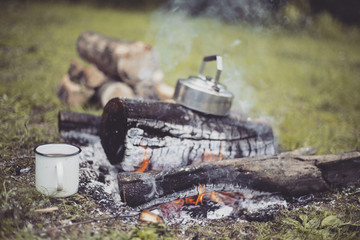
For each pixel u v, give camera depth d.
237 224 0.75
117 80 1.25
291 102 1.76
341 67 2.88
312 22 4.46
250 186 0.78
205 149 0.82
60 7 4.44
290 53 3.33
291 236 0.71
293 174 0.80
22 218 0.67
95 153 0.89
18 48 2.14
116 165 0.81
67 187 0.71
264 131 0.89
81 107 1.23
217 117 0.85
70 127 0.93
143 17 4.66
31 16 3.45
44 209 0.69
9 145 0.90
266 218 0.76
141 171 0.78
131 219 0.71
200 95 0.81
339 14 4.66
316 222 0.74
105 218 0.70
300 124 1.38
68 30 3.04
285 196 0.82
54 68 1.79
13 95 1.28
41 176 0.70
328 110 1.69
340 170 0.84
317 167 0.82
